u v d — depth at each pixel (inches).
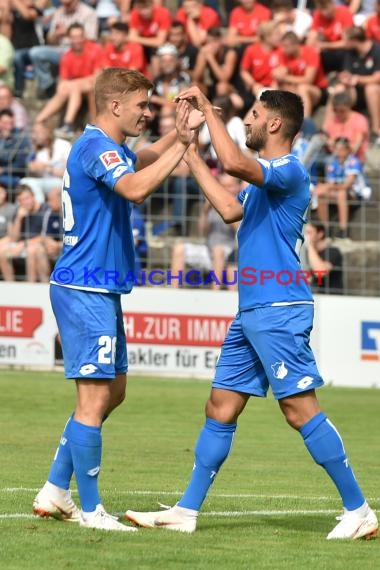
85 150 770.2
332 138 2096.5
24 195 1966.0
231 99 2055.9
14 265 1978.3
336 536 768.9
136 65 2251.5
